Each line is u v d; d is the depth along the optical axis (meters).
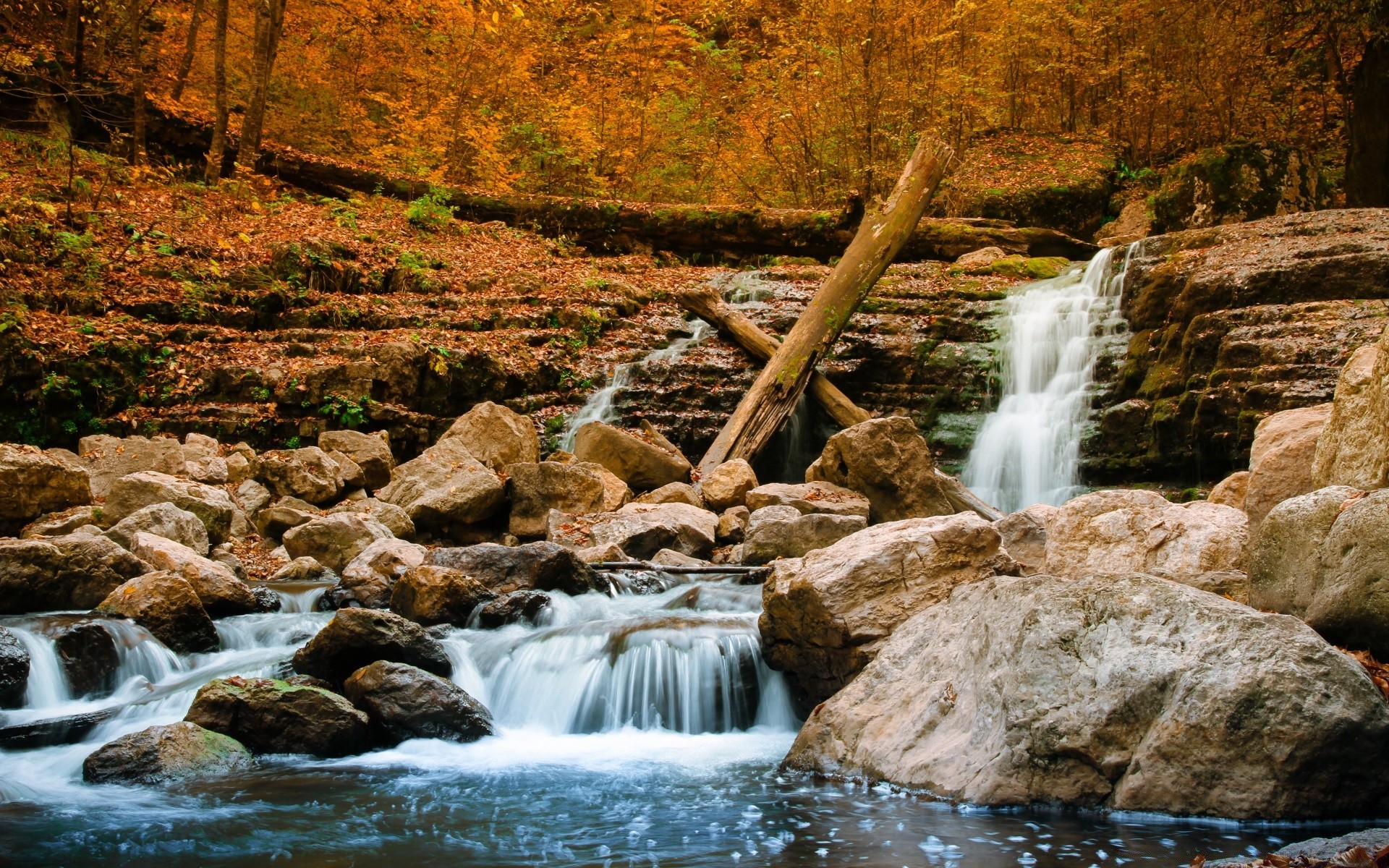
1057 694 4.26
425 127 20.03
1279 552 4.95
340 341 13.44
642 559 9.29
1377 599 4.34
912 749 4.68
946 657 4.97
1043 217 18.66
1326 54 19.11
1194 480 11.52
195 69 20.23
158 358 12.43
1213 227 14.58
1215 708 3.97
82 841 4.00
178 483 9.41
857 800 4.42
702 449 13.50
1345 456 5.42
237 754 5.26
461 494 10.38
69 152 14.91
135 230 14.45
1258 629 4.11
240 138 18.44
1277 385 10.51
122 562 7.38
